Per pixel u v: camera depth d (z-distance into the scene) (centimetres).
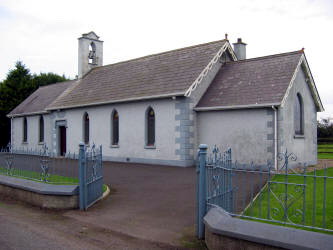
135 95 2059
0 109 3734
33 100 3378
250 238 538
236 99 1762
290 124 1730
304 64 1866
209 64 1956
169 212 911
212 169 706
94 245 676
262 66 1906
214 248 609
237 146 1750
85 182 958
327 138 3566
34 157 1162
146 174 1575
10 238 713
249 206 891
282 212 816
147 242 690
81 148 955
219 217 621
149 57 2461
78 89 2692
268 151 1636
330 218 760
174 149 1894
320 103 2027
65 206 961
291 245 490
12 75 4009
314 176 533
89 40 2925
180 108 1866
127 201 1046
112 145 2234
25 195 1069
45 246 665
